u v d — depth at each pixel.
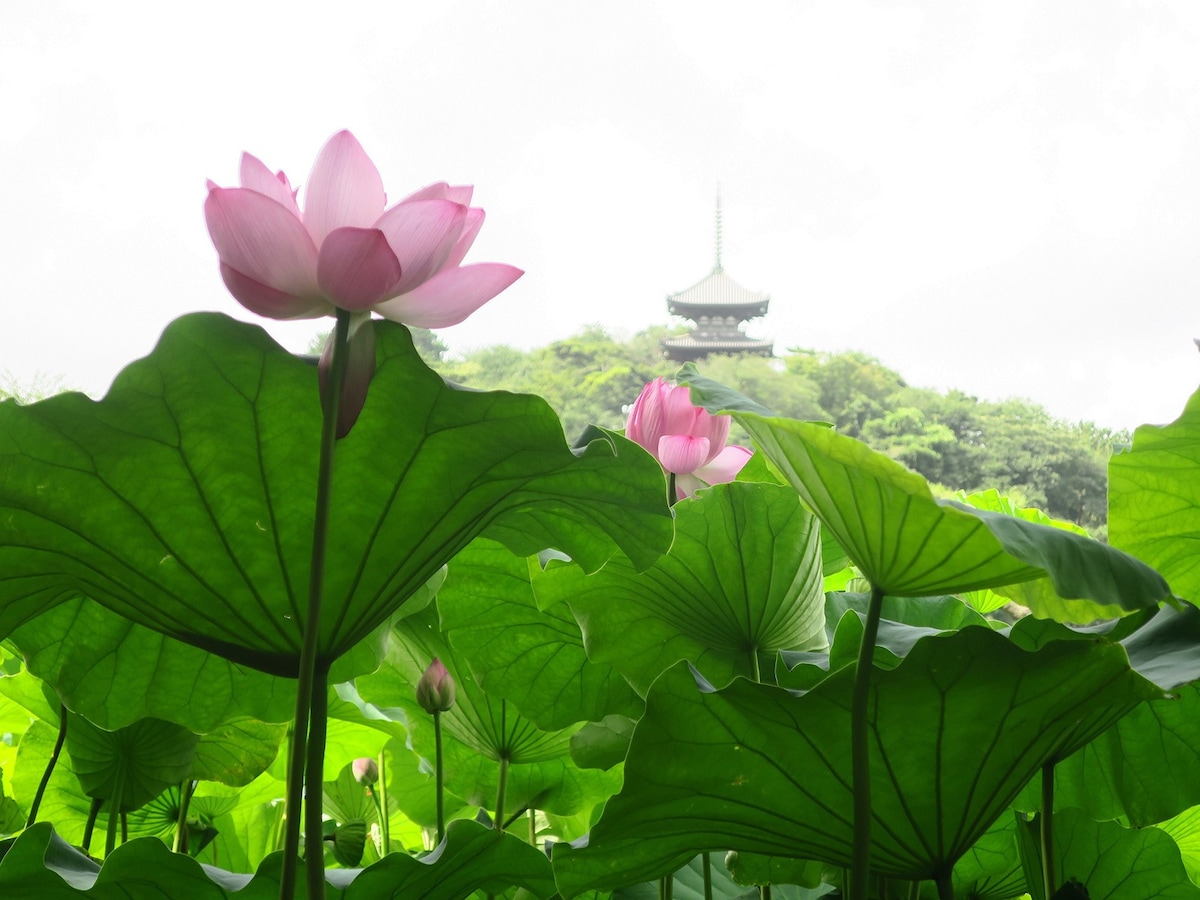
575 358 58.38
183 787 1.58
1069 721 0.88
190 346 0.87
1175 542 1.33
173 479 0.93
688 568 1.23
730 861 1.19
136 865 0.91
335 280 0.84
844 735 0.88
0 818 1.51
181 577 0.97
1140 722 1.13
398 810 2.16
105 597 1.01
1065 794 1.19
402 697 1.65
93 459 0.90
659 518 1.03
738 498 1.22
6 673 1.86
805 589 1.26
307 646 0.86
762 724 0.89
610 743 1.44
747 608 1.24
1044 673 0.83
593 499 1.03
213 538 0.96
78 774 1.40
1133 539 1.35
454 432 0.94
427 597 1.29
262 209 0.84
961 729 0.87
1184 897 1.10
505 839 1.01
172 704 1.24
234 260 0.86
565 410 55.31
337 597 0.99
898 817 0.92
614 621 1.28
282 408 0.92
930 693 0.85
